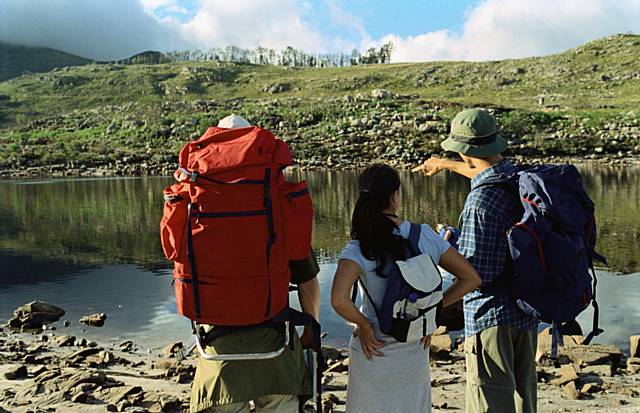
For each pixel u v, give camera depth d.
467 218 3.68
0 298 11.94
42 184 42.25
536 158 49.09
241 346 2.98
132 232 21.09
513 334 3.71
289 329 3.10
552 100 81.62
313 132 58.97
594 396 6.10
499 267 3.62
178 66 151.75
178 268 2.94
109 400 5.64
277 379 3.03
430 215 23.42
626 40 110.56
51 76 142.75
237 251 2.87
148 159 54.94
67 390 5.83
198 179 2.87
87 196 33.78
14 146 62.16
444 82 108.06
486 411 3.67
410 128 56.12
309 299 3.25
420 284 3.19
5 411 5.31
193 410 3.04
